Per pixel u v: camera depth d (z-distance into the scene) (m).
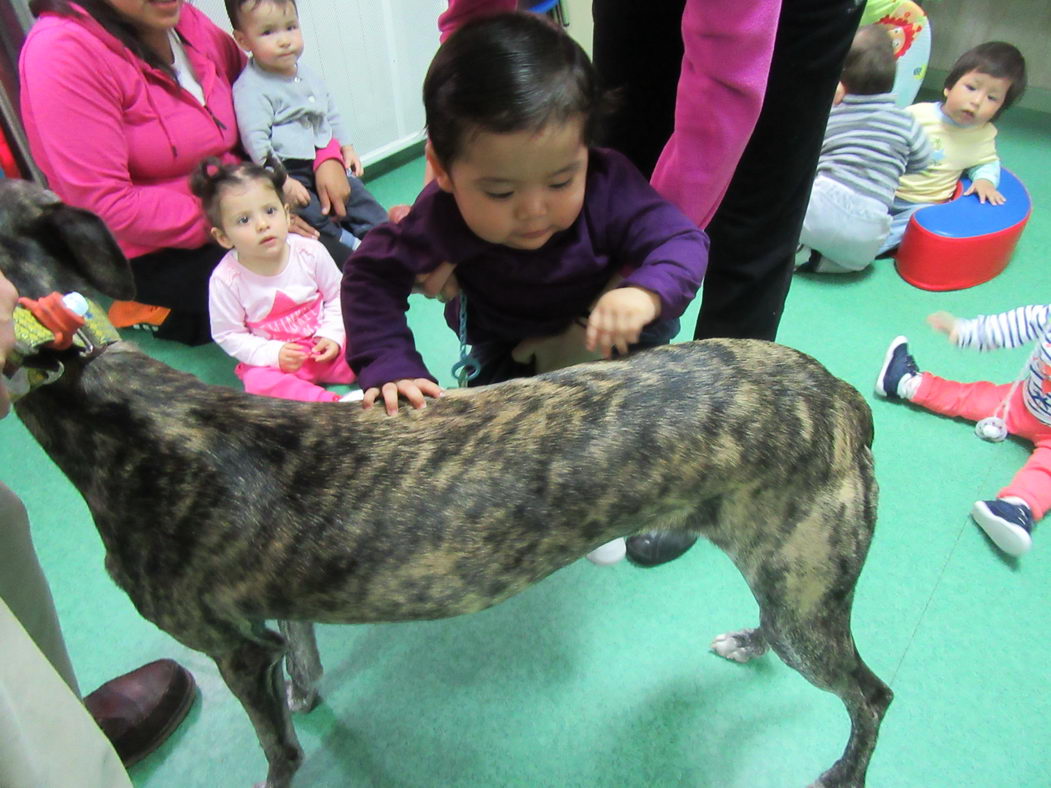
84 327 0.96
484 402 1.03
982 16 3.55
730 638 1.52
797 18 1.11
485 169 0.93
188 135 2.21
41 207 0.99
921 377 2.05
